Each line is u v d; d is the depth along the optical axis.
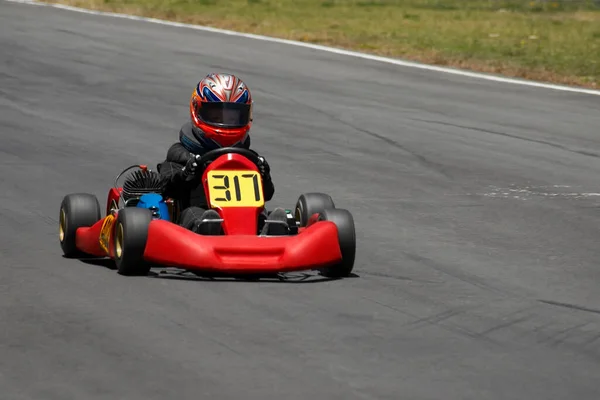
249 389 22.88
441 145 56.66
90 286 30.39
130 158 51.38
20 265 32.91
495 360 25.36
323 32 98.75
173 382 23.16
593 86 78.19
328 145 55.72
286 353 25.20
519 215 42.69
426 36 99.31
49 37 86.56
